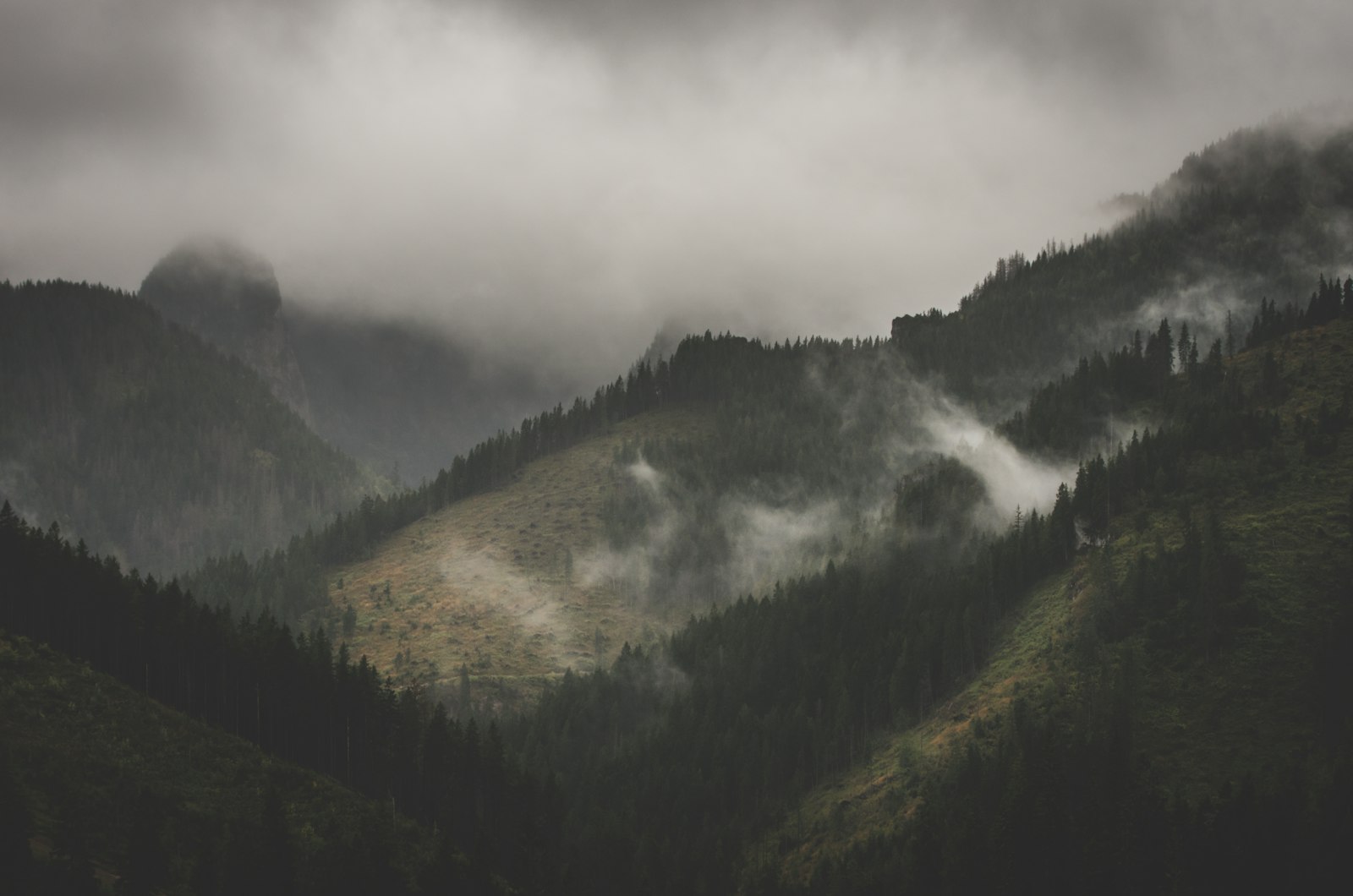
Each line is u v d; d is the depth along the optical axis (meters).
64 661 154.75
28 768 127.75
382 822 151.38
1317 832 128.00
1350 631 156.50
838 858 164.50
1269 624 167.88
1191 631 170.38
